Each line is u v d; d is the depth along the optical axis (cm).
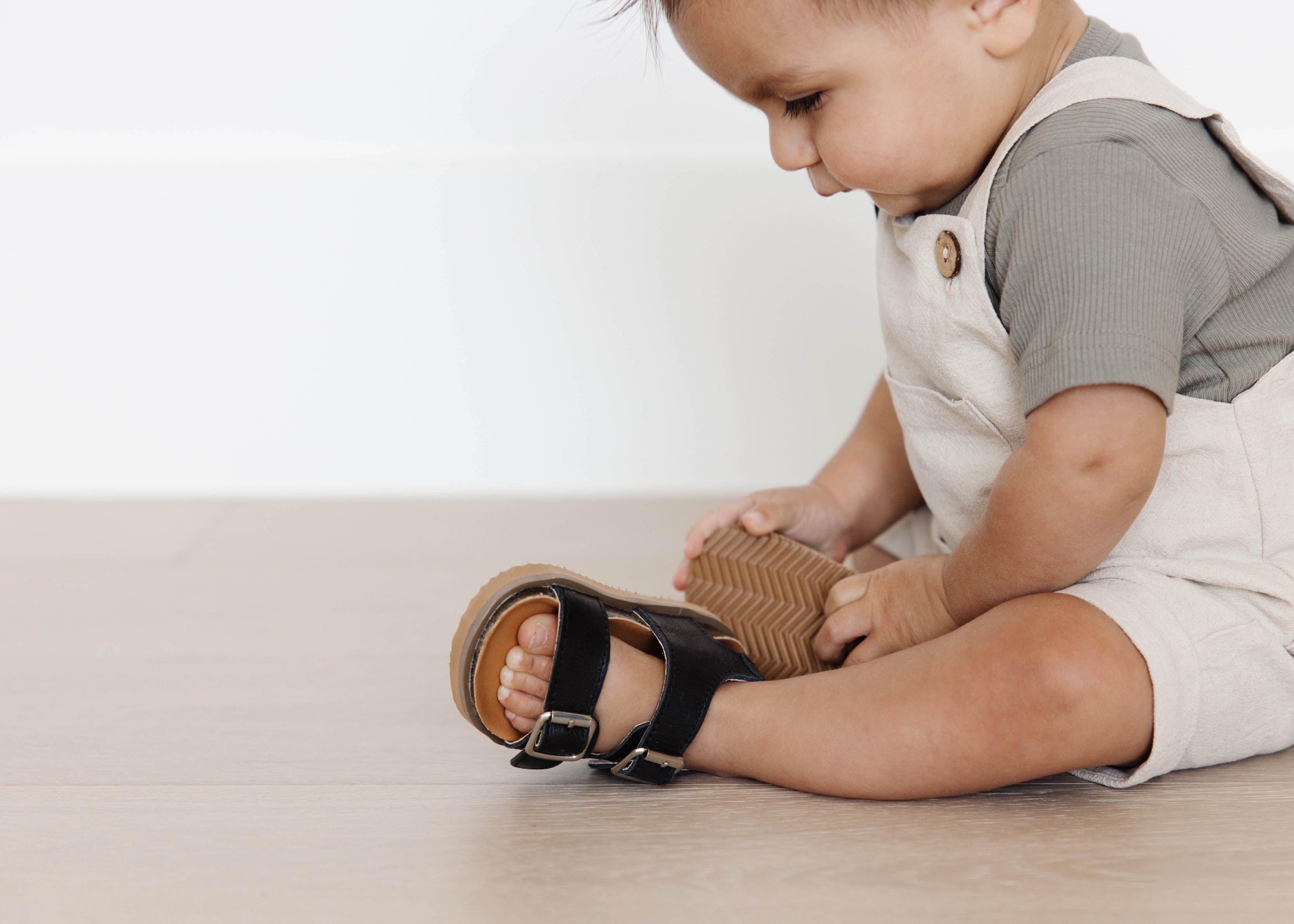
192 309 154
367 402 155
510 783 74
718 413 154
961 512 87
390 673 95
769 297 150
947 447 85
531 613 73
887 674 71
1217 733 72
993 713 67
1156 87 73
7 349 154
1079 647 67
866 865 63
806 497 98
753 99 76
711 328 152
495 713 73
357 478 156
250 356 155
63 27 153
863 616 81
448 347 154
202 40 153
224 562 128
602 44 148
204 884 62
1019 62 74
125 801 72
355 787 74
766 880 61
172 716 86
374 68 152
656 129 150
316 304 154
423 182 150
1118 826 67
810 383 152
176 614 110
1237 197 73
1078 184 68
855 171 75
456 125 153
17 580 122
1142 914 58
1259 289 74
